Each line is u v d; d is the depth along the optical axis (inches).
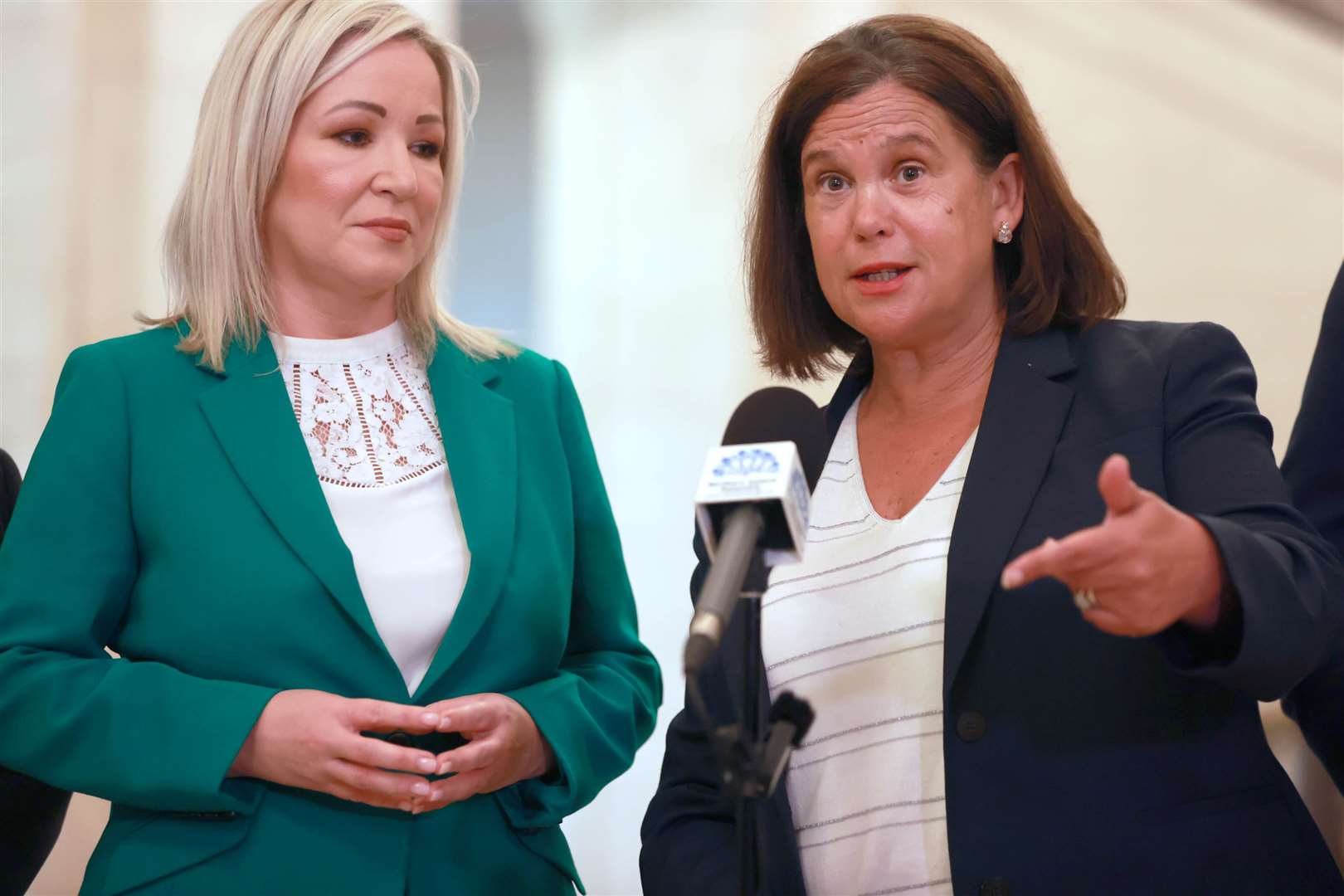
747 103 641.0
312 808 235.0
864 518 239.9
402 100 260.2
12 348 544.7
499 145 655.1
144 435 247.4
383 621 244.1
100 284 554.6
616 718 259.8
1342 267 246.5
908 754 217.8
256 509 242.7
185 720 224.4
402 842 236.2
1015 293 243.3
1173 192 609.0
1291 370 598.2
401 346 276.8
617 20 655.1
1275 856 197.3
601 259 650.2
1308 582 186.5
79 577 238.4
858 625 228.2
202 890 227.3
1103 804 200.2
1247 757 204.1
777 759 163.0
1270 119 603.2
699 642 146.0
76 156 556.4
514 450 267.3
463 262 650.8
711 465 173.8
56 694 229.0
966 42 240.8
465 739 247.0
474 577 247.4
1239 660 174.6
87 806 501.0
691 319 639.1
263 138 256.4
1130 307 609.0
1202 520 176.1
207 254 260.1
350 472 255.0
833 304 245.8
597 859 559.8
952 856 204.7
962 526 218.2
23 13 555.5
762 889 166.7
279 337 264.4
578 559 281.9
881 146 235.1
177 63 569.0
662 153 650.8
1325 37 596.4
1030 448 222.1
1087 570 164.1
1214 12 604.7
